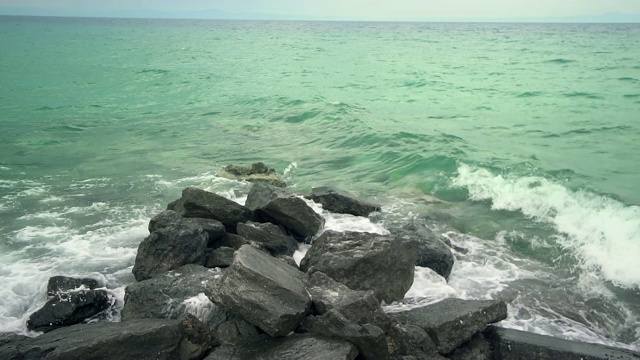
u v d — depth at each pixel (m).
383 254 9.08
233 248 10.38
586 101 29.27
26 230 12.32
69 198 14.63
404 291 9.22
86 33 118.31
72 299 8.63
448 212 13.54
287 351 7.04
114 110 28.73
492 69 48.03
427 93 33.94
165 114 27.48
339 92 34.56
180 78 41.81
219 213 11.34
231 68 49.47
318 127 23.12
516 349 7.59
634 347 8.12
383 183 15.94
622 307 9.38
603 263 10.67
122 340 7.12
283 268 8.72
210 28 184.88
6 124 24.72
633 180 15.33
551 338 7.86
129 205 14.09
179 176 16.70
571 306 9.36
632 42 91.25
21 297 9.36
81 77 41.78
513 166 16.08
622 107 27.22
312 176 16.81
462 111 27.30
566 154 18.34
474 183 14.95
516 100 30.41
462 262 10.91
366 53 69.19
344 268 8.92
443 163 16.73
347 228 11.90
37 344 7.16
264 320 7.45
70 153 19.73
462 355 7.63
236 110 27.94
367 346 7.07
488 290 9.80
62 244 11.53
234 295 7.70
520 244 11.76
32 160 18.72
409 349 7.43
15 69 45.62
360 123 22.83
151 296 8.48
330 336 7.28
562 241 11.72
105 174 17.02
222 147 20.52
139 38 102.00
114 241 11.72
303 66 51.72
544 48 77.19
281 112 26.56
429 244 10.56
